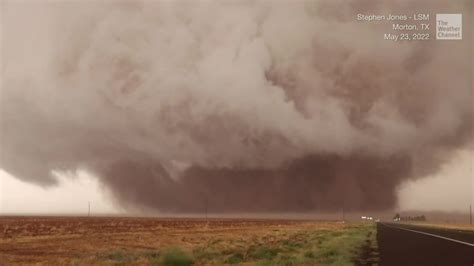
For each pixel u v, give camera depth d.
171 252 19.25
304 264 16.64
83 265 18.77
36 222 67.25
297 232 42.12
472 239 29.64
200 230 50.56
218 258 20.12
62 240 33.75
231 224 76.44
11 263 20.41
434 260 16.56
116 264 18.78
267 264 17.19
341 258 17.44
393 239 29.55
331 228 54.00
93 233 43.06
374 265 15.05
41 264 19.97
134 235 40.03
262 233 41.62
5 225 52.81
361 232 39.88
